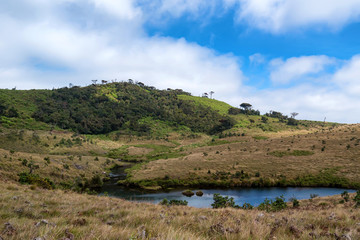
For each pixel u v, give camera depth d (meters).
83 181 49.28
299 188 45.88
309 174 51.09
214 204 24.20
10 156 45.53
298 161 60.16
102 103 185.88
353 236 4.62
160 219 7.38
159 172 59.38
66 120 137.75
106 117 161.88
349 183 45.25
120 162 81.25
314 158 61.53
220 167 60.19
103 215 8.89
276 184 48.69
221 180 52.09
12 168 38.97
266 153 71.19
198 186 50.62
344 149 66.31
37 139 88.12
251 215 9.43
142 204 15.58
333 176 48.88
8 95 157.00
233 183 50.06
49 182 33.62
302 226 6.19
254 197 40.59
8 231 3.78
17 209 8.06
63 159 60.50
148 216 7.82
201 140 129.88
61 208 10.62
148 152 103.62
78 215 8.45
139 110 183.75
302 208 20.17
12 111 122.00
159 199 40.53
